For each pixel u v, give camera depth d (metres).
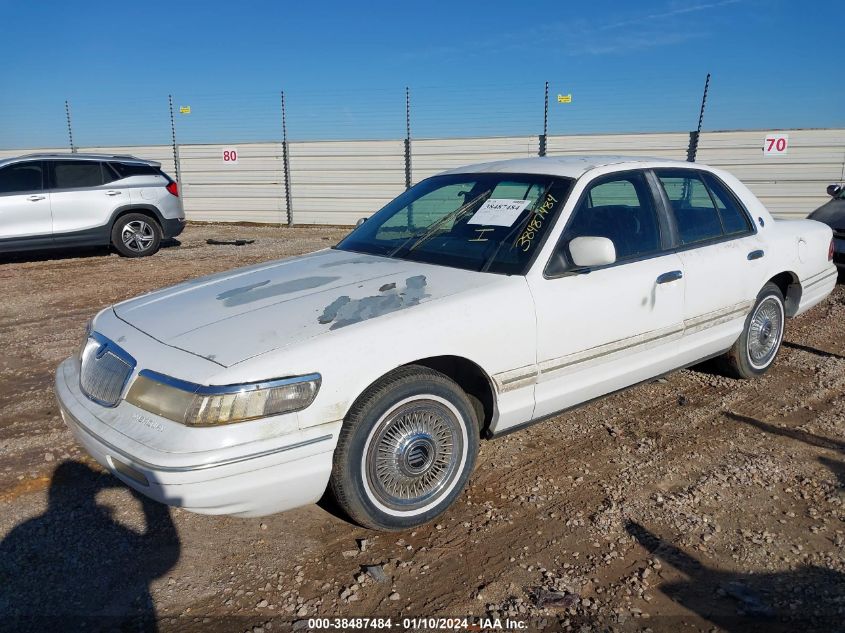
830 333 6.68
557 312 3.54
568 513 3.38
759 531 3.21
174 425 2.65
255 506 2.76
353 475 2.96
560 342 3.58
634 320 3.92
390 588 2.83
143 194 11.86
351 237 4.54
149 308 3.45
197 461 2.57
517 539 3.17
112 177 11.63
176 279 9.74
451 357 3.28
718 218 4.70
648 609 2.69
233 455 2.62
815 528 3.23
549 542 3.14
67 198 11.17
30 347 6.29
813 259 5.45
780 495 3.55
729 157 15.86
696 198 4.61
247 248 13.14
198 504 2.62
